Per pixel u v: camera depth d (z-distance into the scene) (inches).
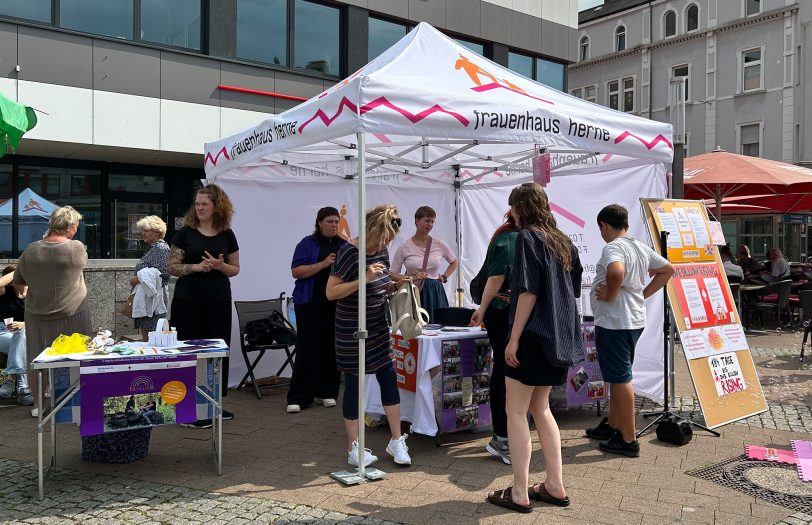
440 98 167.9
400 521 138.7
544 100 204.7
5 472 169.6
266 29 540.4
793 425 216.5
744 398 220.2
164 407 159.3
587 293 269.0
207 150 251.8
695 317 215.5
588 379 225.1
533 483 159.9
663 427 196.1
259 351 284.7
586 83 1359.5
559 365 137.4
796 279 545.0
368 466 174.4
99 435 176.2
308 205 296.4
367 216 172.4
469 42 664.4
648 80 1246.3
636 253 184.9
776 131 1086.4
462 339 196.7
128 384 155.7
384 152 282.7
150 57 482.6
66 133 448.1
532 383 139.6
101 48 462.0
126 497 152.9
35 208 487.5
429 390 190.2
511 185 318.7
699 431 209.5
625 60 1288.1
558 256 142.3
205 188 215.0
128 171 534.9
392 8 601.3
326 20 574.9
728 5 1136.8
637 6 1262.3
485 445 195.0
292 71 549.6
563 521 138.5
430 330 204.8
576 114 195.6
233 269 216.2
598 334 185.9
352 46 581.0
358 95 156.3
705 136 1176.8
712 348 217.3
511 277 157.6
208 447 193.8
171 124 491.2
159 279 244.7
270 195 286.7
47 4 445.4
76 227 206.2
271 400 258.2
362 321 164.2
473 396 199.3
